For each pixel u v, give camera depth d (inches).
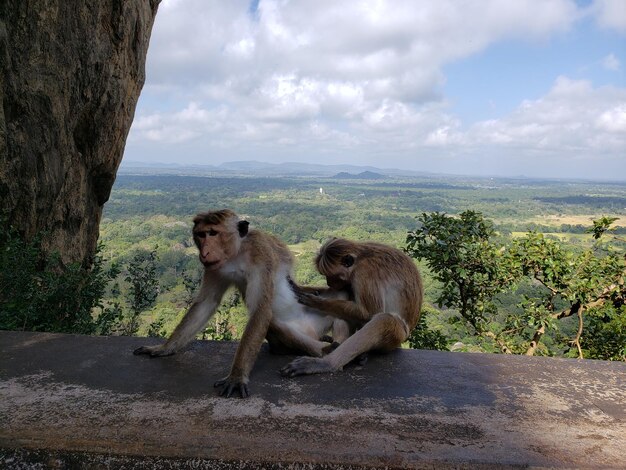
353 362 32.8
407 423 24.7
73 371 29.7
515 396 28.6
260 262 33.0
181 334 33.2
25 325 60.8
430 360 33.9
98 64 81.4
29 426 23.0
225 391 27.1
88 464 21.4
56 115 74.3
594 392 29.6
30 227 72.0
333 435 23.1
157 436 22.3
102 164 91.8
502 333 100.8
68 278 67.7
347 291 37.4
